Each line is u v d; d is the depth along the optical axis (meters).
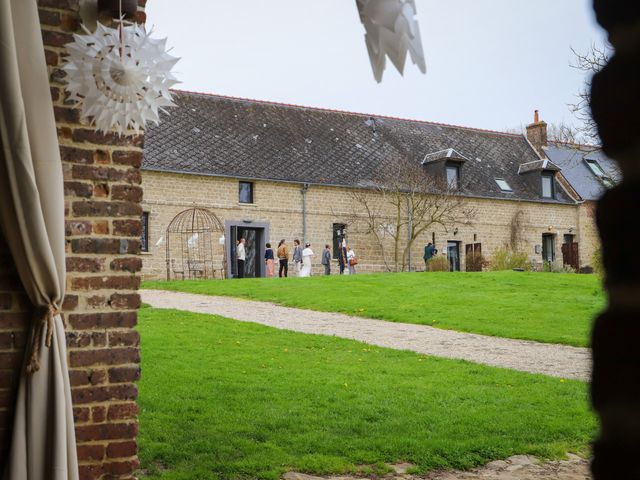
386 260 34.09
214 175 30.08
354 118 37.72
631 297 0.57
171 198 29.52
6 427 3.80
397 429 7.52
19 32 3.69
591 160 41.31
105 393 4.07
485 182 37.44
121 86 3.55
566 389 9.66
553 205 38.56
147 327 14.25
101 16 4.04
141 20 4.21
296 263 31.70
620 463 0.56
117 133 4.14
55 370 3.74
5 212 3.67
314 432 7.28
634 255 0.57
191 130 31.73
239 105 34.56
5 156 3.60
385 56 1.49
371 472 6.14
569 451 6.98
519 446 6.98
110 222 4.12
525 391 9.53
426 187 34.53
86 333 4.05
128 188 4.16
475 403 8.82
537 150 41.28
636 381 0.56
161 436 6.82
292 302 19.52
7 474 3.67
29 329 3.84
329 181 32.75
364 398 8.89
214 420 7.54
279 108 35.69
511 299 20.03
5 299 3.82
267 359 11.46
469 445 6.90
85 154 4.08
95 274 4.08
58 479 3.64
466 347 13.37
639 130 0.57
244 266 31.62
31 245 3.67
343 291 21.59
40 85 3.73
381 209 34.03
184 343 12.55
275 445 6.75
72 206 4.05
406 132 38.41
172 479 5.58
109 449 4.07
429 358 11.98
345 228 33.31
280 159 32.66
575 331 15.01
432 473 6.24
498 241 36.97
